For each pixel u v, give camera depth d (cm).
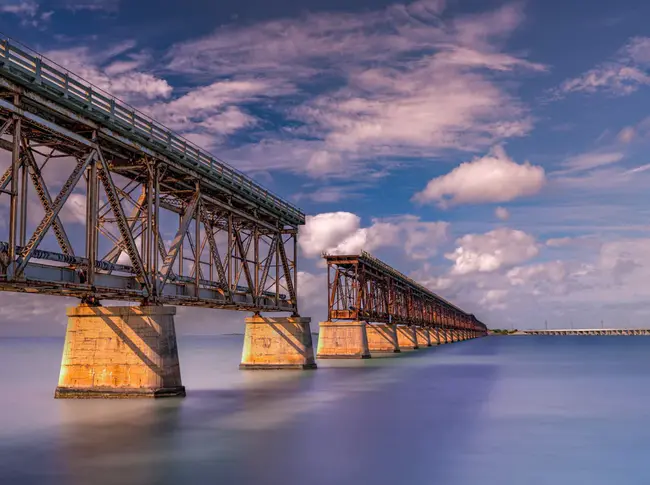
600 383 5641
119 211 3372
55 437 2747
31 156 3034
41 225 2823
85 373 3559
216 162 4584
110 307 3559
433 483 2122
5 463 2319
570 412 3694
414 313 13825
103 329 3562
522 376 6425
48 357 14088
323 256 9075
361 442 2752
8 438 2723
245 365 6488
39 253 2827
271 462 2375
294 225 6550
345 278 9238
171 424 3039
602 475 2245
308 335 6450
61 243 3225
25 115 2789
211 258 4753
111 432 2856
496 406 3938
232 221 5388
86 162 3112
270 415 3450
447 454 2536
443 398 4350
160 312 3525
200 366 8669
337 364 7912
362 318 9312
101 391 3531
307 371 6306
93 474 2183
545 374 6731
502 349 15475
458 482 2138
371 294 10181
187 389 4778
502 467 2342
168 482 2094
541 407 3909
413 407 3838
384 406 3875
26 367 9269
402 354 11000
